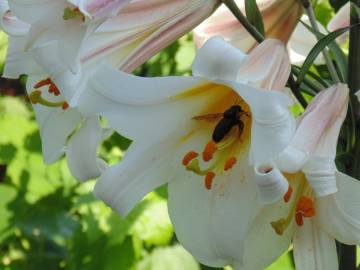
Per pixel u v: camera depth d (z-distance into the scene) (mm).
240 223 516
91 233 992
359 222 486
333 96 524
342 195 483
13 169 1142
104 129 543
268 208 524
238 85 447
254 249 531
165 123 515
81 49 491
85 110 489
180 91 495
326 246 520
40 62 498
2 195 1129
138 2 525
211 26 628
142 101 493
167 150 525
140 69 1185
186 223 533
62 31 492
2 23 533
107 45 522
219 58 463
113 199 518
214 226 523
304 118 513
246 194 520
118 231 980
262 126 441
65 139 558
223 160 533
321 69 722
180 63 1051
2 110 1350
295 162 463
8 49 549
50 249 1194
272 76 512
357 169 580
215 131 519
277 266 873
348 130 569
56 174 1129
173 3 536
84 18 489
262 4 611
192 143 531
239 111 521
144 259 974
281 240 529
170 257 968
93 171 537
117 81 480
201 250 531
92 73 487
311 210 500
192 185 533
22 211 1127
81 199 1016
